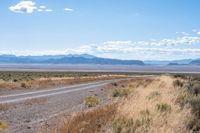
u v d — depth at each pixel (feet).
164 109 49.08
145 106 50.70
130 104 52.49
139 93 79.66
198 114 46.03
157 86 110.32
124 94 97.76
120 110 47.75
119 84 176.76
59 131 40.06
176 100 60.23
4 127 44.42
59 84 179.32
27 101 84.64
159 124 40.06
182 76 188.44
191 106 51.26
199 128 40.78
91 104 75.31
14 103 79.61
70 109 66.90
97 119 43.47
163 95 68.13
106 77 305.53
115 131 37.60
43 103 80.84
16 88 135.44
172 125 40.06
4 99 90.84
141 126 38.22
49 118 54.70
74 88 147.43
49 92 120.47
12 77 269.23
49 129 42.70
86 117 45.14
